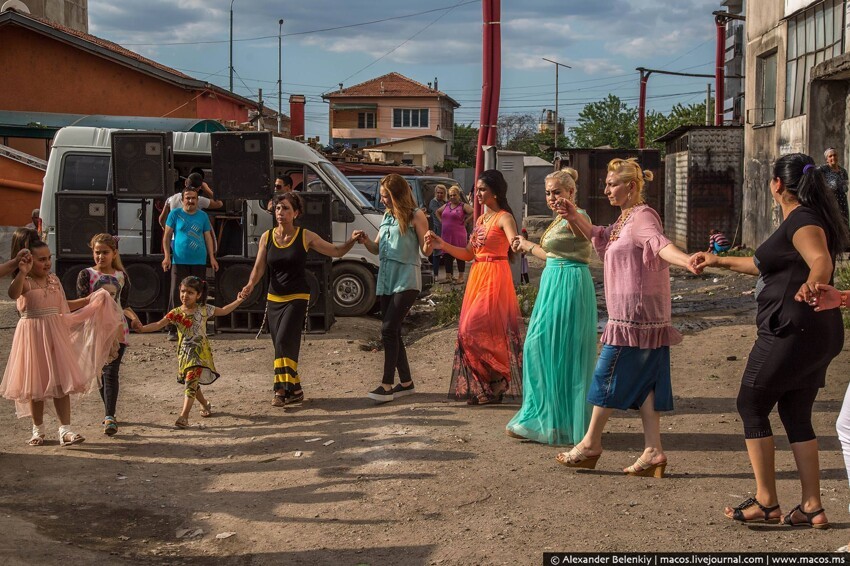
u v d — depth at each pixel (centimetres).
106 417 734
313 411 796
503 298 763
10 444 707
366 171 2594
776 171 453
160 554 485
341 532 501
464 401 790
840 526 466
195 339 765
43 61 2911
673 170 2611
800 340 442
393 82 8406
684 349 967
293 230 817
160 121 2306
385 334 809
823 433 650
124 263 1219
